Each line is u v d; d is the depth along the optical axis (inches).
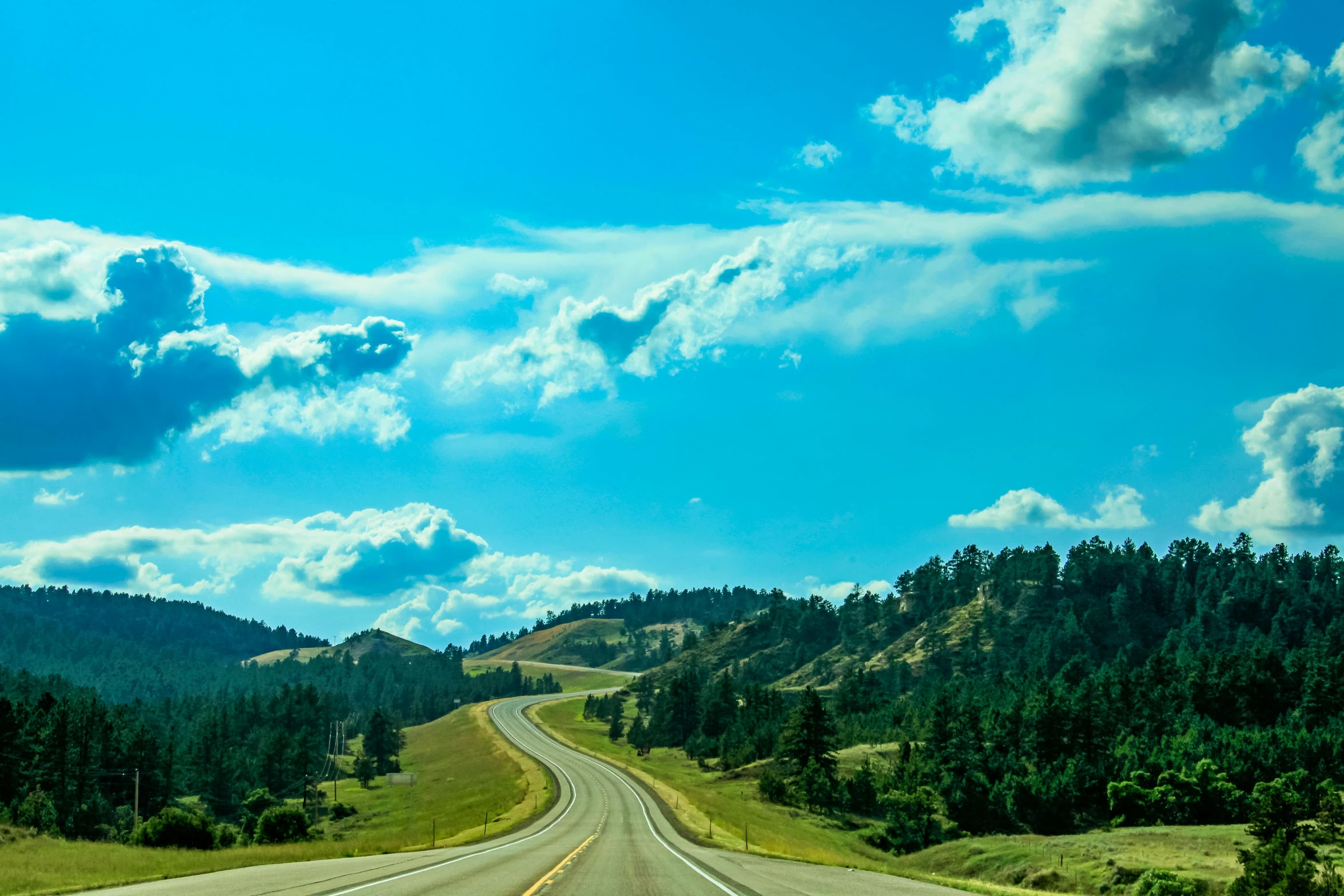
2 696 4645.7
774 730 5738.2
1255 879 1820.9
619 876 1048.2
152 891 860.6
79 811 4175.7
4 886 955.3
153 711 7810.0
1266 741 4643.2
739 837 2300.7
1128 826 4239.7
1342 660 6127.0
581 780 4170.8
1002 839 3789.4
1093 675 7322.8
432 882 957.2
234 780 5644.7
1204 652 6845.5
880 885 1106.1
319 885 927.7
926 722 5639.8
